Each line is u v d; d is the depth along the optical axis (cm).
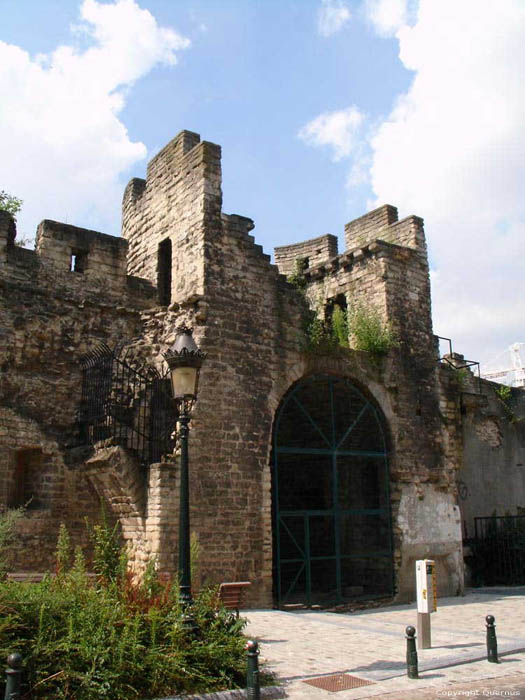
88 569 1502
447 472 2025
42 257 1673
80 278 1731
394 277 2050
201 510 1477
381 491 1916
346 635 1177
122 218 2162
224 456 1546
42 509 1512
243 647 880
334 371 1823
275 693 795
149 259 1928
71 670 729
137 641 791
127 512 1481
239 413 1598
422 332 2083
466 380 2527
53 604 814
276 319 1734
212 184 1705
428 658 973
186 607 879
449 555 1972
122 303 1798
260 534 1565
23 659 717
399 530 1858
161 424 1579
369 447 2005
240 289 1681
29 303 1616
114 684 742
